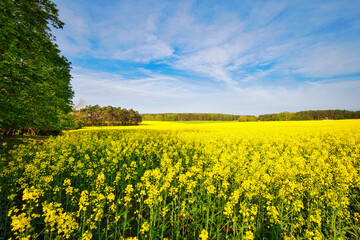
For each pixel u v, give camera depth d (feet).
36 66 48.03
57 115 61.98
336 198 17.20
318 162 27.22
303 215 17.57
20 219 10.78
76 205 18.84
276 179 21.48
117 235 15.66
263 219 16.60
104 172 26.71
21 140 54.24
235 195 15.25
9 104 36.81
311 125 106.73
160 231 16.26
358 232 15.02
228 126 134.72
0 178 22.20
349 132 63.82
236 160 31.86
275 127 104.27
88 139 53.52
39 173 22.74
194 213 17.28
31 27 46.34
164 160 27.81
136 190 22.41
